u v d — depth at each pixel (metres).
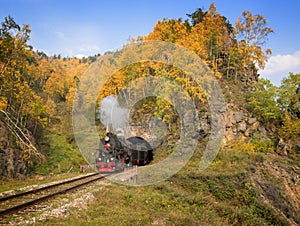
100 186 14.02
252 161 20.08
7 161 23.41
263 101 29.97
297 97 30.38
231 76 37.44
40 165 29.47
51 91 53.75
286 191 17.67
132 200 11.67
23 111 33.31
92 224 7.87
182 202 12.85
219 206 13.09
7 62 28.06
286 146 24.70
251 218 12.67
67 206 9.61
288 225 13.61
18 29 28.06
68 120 44.62
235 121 26.97
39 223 7.42
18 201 10.09
